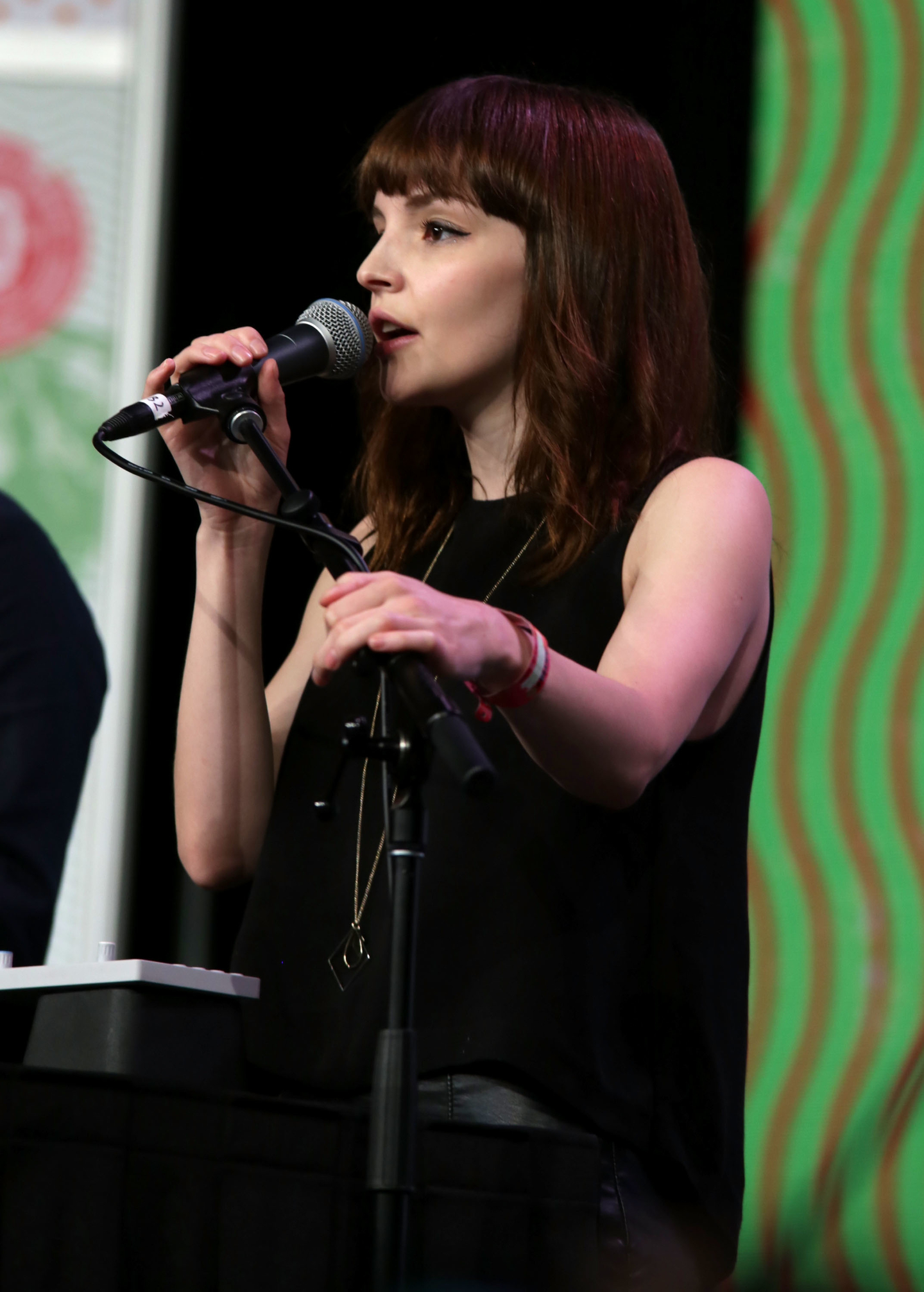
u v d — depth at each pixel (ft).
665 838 17.71
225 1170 13.71
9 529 27.78
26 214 37.52
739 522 18.10
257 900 18.81
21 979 15.84
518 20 37.04
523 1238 14.99
